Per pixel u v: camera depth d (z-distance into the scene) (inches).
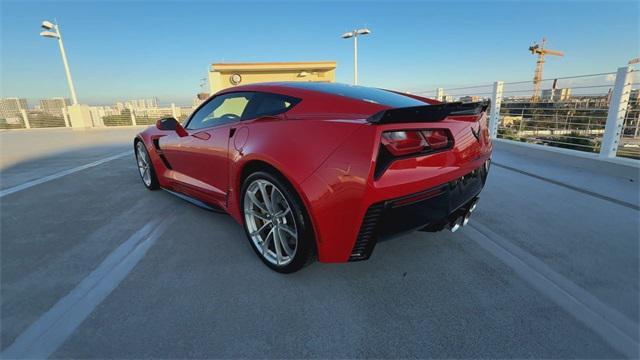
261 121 79.1
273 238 76.2
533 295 66.7
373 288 69.6
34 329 57.4
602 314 60.9
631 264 78.2
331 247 63.6
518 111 236.5
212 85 620.7
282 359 51.3
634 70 154.3
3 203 124.8
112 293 68.0
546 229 98.1
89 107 542.9
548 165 184.2
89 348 53.2
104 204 123.4
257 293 68.0
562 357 51.1
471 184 79.0
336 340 55.2
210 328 57.9
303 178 62.9
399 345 54.0
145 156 136.8
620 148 164.7
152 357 51.5
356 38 632.4
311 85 85.7
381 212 60.1
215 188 97.7
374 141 57.4
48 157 230.5
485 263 79.2
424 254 83.7
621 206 116.5
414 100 83.5
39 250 86.5
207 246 89.0
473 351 52.6
